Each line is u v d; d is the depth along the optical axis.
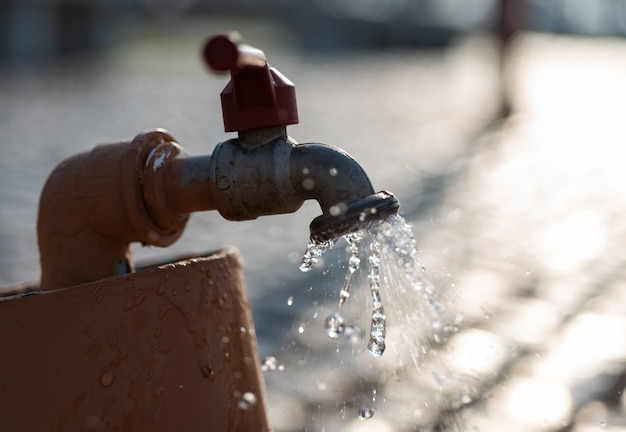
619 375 0.69
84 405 0.43
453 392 0.66
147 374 0.45
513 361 0.71
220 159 0.47
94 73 5.59
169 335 0.45
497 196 1.54
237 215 0.47
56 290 0.44
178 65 7.14
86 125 2.78
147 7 6.99
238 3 8.12
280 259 1.07
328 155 0.46
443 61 7.58
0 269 1.03
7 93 3.97
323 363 0.71
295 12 9.27
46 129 2.65
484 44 5.95
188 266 0.47
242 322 0.50
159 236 0.49
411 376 0.68
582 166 1.89
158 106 3.51
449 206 1.44
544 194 1.55
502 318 0.81
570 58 7.67
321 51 9.26
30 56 5.89
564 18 12.70
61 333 0.43
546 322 0.80
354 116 3.10
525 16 2.92
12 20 5.77
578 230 1.24
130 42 6.98
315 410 0.64
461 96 3.84
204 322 0.47
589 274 0.98
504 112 2.95
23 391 0.43
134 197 0.47
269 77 0.45
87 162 0.48
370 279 0.47
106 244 0.49
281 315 0.82
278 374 0.69
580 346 0.74
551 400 0.65
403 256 0.45
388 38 10.28
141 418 0.44
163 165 0.48
